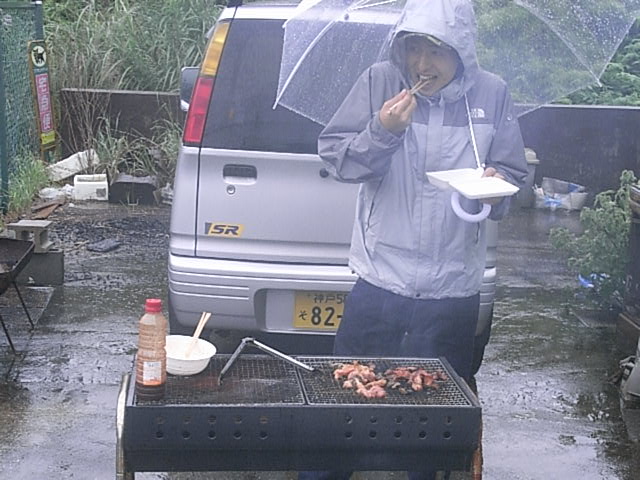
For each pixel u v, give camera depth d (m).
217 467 2.75
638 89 10.84
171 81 11.02
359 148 3.15
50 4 12.41
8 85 9.15
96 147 10.13
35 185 9.26
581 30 3.43
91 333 5.73
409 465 2.80
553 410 4.83
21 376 5.04
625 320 5.67
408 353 3.43
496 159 3.35
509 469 4.20
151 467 2.73
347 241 4.46
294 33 3.38
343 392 2.85
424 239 3.31
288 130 4.40
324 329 4.50
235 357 3.00
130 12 11.66
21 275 6.56
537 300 6.64
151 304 2.71
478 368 4.98
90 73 10.83
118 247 7.71
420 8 3.09
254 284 4.43
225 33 4.44
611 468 4.25
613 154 9.71
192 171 4.45
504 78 3.55
